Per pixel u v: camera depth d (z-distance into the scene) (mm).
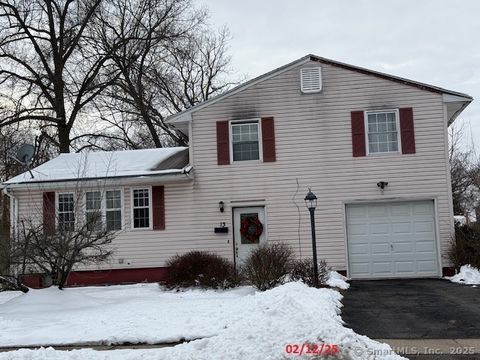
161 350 7266
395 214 16797
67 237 12500
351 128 17078
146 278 17422
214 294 13492
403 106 16922
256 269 13758
